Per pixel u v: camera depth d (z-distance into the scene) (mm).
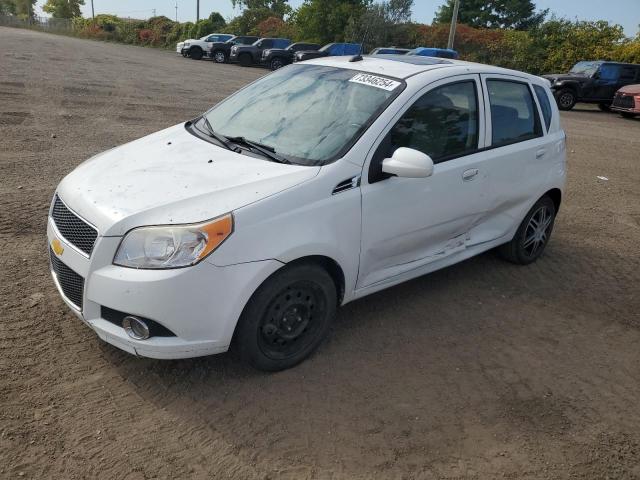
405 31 37500
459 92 4082
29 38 37250
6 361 3137
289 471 2613
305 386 3205
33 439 2635
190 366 3270
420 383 3334
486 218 4500
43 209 5418
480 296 4531
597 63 21578
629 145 13172
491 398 3260
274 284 3035
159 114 11477
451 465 2740
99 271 2830
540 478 2721
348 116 3604
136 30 54031
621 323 4332
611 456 2904
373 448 2795
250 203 2916
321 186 3172
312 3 42031
